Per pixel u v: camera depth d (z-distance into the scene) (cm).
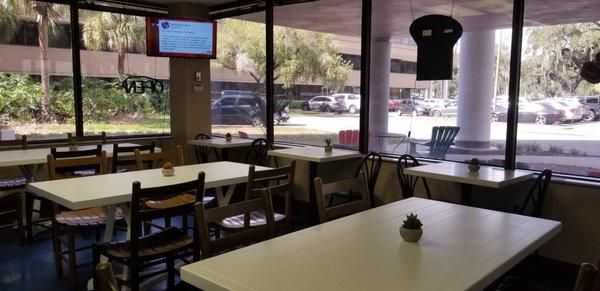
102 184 301
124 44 592
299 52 562
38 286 312
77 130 557
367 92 481
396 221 221
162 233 278
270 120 574
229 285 142
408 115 502
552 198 355
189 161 616
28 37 516
